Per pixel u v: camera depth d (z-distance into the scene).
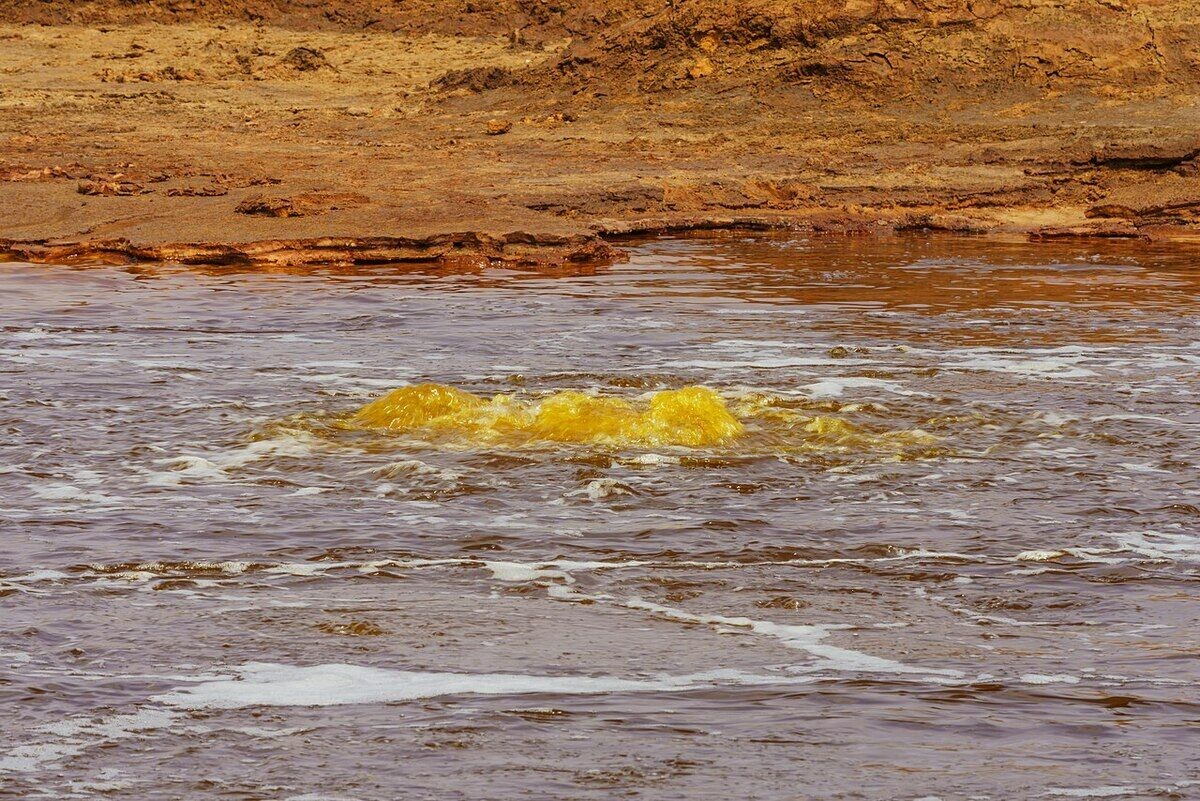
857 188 77.44
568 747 10.81
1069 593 15.81
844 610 15.04
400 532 18.31
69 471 21.86
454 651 13.31
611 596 15.55
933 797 9.95
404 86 128.75
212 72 131.62
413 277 50.78
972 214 74.06
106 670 12.71
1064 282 49.59
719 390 27.92
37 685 12.18
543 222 61.50
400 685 12.30
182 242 55.09
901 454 22.95
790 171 82.56
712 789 10.06
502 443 23.39
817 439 23.92
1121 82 98.31
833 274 51.81
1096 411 26.67
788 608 15.08
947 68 100.38
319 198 65.56
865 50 101.62
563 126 101.50
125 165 79.38
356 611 14.70
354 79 132.00
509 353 33.59
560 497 20.23
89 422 25.31
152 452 23.08
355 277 50.69
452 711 11.61
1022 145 88.38
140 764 10.51
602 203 72.56
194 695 12.02
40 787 10.09
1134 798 9.96
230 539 17.94
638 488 20.62
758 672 12.78
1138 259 57.84
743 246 63.03
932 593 15.80
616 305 42.62
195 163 82.00
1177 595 15.74
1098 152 80.25
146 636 13.75
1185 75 98.12
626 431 23.58
